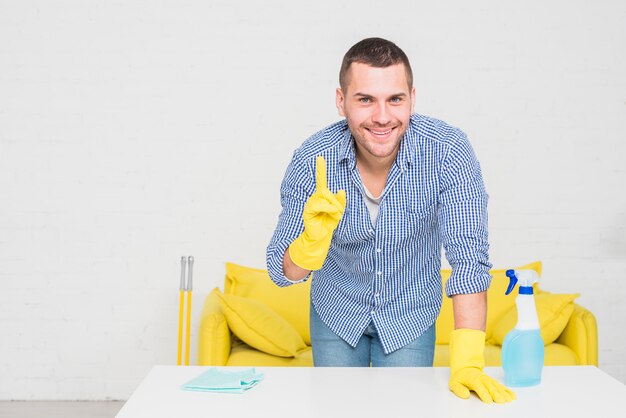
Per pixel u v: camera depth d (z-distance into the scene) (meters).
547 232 3.75
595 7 3.73
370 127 1.68
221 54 3.71
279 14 3.71
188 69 3.71
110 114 3.71
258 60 3.71
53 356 3.74
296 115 3.71
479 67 3.72
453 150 1.80
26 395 3.74
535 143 3.74
